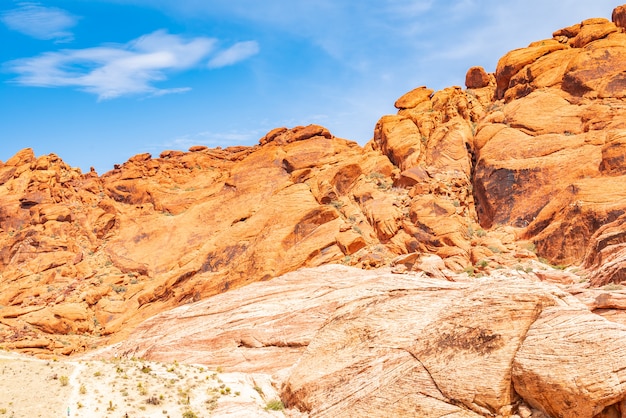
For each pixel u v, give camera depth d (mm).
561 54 58031
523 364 28438
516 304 30000
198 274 56625
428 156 57625
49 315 57219
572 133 52125
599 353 27234
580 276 39531
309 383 34312
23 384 34375
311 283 46469
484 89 63438
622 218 40844
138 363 38781
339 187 58656
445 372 30062
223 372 40156
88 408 32406
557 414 27516
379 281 41844
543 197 48781
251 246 55281
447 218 50156
